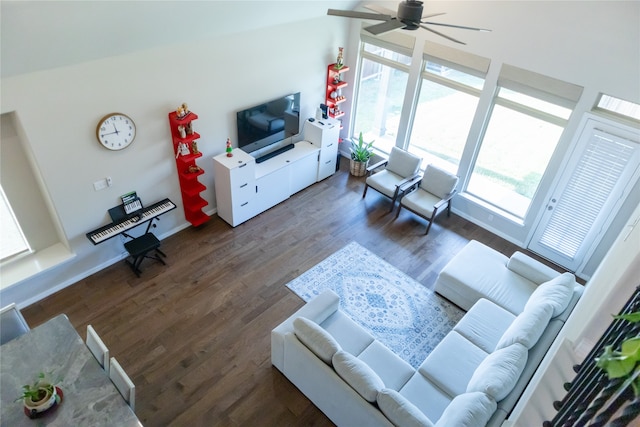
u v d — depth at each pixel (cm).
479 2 542
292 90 685
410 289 552
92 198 509
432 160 718
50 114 436
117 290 527
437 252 616
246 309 514
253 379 440
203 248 597
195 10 457
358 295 539
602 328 159
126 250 556
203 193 635
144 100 504
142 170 542
